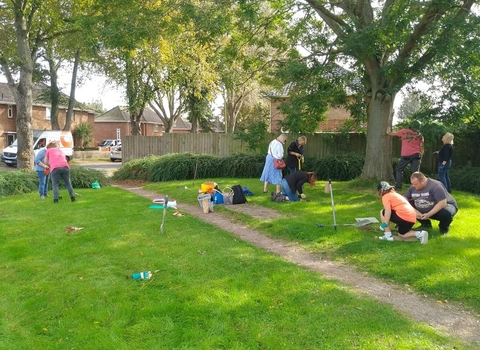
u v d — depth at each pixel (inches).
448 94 408.5
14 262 228.4
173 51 954.1
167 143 874.8
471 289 190.9
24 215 353.1
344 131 680.4
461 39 377.1
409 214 261.0
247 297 180.7
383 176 499.5
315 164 645.9
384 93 463.8
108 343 145.4
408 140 440.1
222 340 146.8
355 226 301.6
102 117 2266.2
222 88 1380.4
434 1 381.4
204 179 649.6
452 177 534.9
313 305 173.6
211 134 836.0
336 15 488.7
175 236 282.0
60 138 1130.7
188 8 439.8
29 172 567.8
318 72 466.0
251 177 673.6
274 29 572.1
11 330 156.2
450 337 152.0
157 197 479.8
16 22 677.3
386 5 461.7
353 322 159.2
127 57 476.1
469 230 288.8
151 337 150.1
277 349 141.6
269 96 553.3
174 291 188.1
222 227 324.2
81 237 276.7
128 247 255.0
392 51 446.3
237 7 489.1
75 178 570.3
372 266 226.1
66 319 163.3
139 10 444.8
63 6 719.1
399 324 158.4
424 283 200.1
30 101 707.4
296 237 288.0
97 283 198.1
